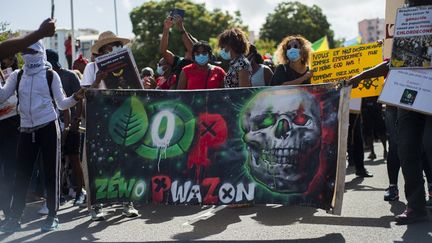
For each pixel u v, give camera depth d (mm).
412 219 5867
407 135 5840
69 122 7469
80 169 8039
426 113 5582
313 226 5965
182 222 6484
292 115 5961
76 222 6715
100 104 6203
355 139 9672
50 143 6234
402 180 8977
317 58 9602
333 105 5832
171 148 6152
